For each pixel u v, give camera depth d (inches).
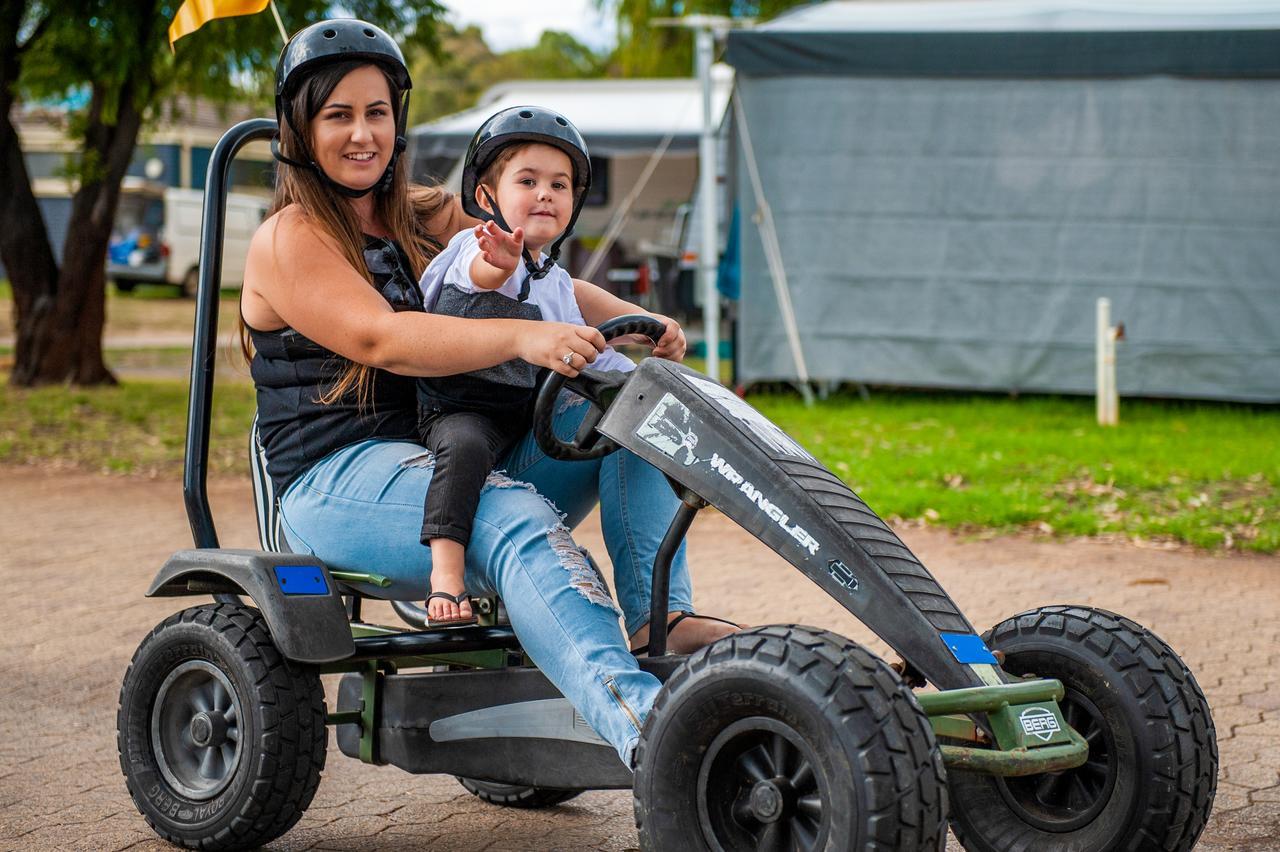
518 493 114.4
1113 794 108.6
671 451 107.5
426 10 516.4
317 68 120.9
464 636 125.0
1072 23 473.4
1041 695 102.0
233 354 137.7
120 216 1071.6
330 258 119.1
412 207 135.8
